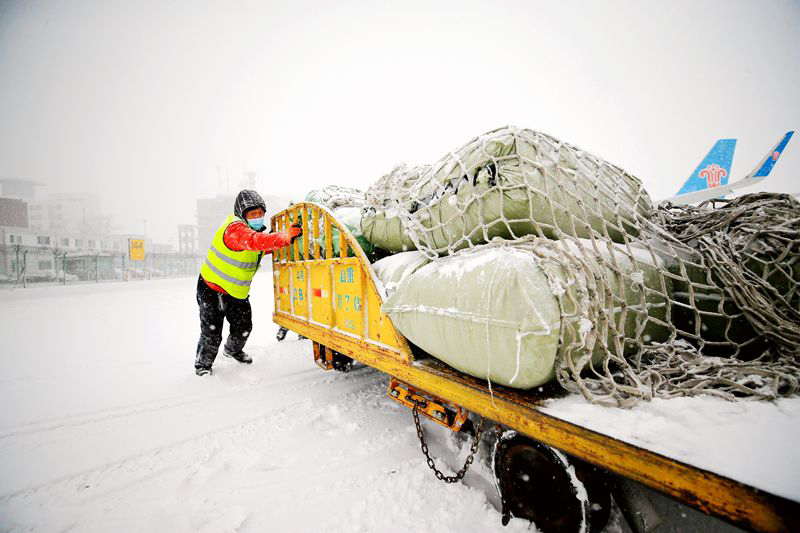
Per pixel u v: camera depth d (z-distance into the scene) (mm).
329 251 2971
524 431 1479
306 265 3357
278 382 3848
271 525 1939
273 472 2359
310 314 3350
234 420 3029
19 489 2209
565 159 1966
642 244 2129
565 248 1559
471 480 2240
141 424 2971
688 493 1041
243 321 4090
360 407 3248
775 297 1856
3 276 24219
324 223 3006
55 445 2672
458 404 1791
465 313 1574
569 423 1327
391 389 2521
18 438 2764
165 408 3252
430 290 1833
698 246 2154
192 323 7699
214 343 3953
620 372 1743
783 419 1234
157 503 2100
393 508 2027
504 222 1780
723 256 1909
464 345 1618
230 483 2264
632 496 1400
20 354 5156
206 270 3709
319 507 2059
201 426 2934
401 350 2146
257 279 19375
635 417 1313
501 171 1825
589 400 1445
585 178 2016
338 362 3590
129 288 16812
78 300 12109
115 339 6117
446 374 1870
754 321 1776
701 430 1202
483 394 1648
